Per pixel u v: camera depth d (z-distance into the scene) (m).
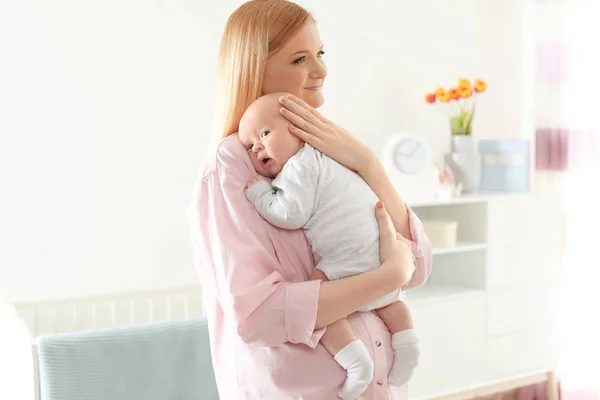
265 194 1.31
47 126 2.61
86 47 2.66
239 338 1.32
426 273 1.48
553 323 3.34
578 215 3.35
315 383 1.27
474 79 3.53
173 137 2.83
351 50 3.18
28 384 2.08
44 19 2.59
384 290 1.26
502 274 3.18
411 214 1.46
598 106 3.29
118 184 2.74
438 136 3.44
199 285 2.69
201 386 2.22
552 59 3.45
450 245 3.04
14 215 2.58
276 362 1.27
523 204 3.22
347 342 1.26
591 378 3.32
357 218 1.32
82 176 2.68
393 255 1.31
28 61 2.57
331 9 3.11
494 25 3.57
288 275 1.32
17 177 2.58
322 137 1.36
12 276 2.59
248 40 1.36
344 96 3.17
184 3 2.82
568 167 3.39
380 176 1.40
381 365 1.32
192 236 1.41
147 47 2.76
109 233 2.74
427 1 3.37
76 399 2.04
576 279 3.35
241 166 1.33
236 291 1.21
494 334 3.17
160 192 2.82
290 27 1.37
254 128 1.33
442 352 3.02
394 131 3.31
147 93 2.77
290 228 1.31
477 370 3.12
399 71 3.31
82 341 2.07
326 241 1.32
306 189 1.29
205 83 2.89
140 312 2.70
